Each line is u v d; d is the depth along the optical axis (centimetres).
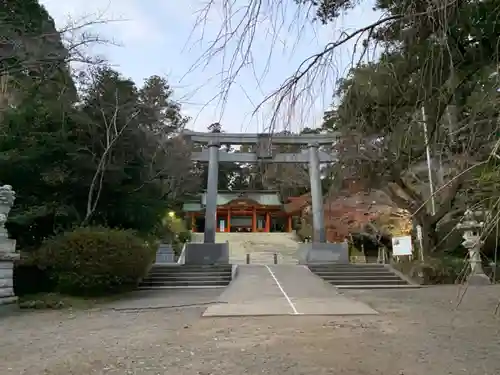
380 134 438
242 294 1080
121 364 438
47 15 1291
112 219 1488
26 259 1113
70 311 890
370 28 279
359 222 2123
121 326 685
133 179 1527
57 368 427
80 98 1431
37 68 1152
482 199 230
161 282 1410
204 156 1952
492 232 193
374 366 421
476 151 267
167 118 1650
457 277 243
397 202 1427
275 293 1095
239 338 559
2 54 1033
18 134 1296
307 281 1323
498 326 634
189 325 673
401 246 1625
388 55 327
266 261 2477
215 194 1914
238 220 3969
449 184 242
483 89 318
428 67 302
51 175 1262
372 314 768
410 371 404
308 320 704
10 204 929
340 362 435
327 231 2334
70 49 1121
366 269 1594
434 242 1436
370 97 363
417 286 1335
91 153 1391
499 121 220
